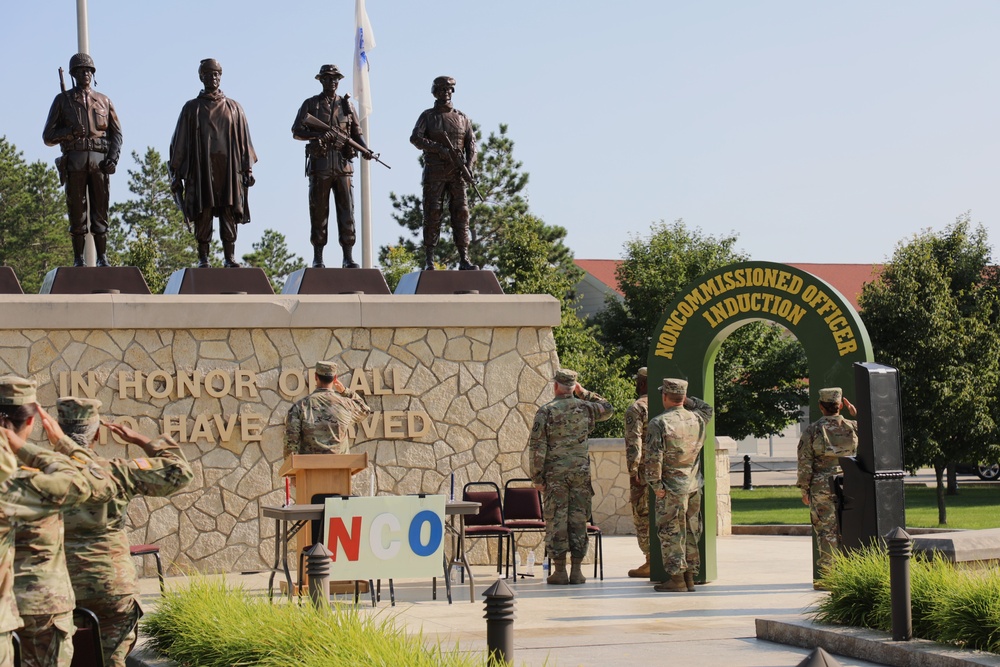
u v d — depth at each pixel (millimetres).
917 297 29656
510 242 38250
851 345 11859
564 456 12812
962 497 34625
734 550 16734
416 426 14977
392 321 14953
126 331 14117
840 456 11602
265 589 12555
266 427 14469
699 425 12164
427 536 10578
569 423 12867
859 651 8211
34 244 54875
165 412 14164
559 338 35812
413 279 15844
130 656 8531
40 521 6414
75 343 13930
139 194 58000
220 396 14344
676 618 10219
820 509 11703
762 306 12438
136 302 14078
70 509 7180
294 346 14664
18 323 13672
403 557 10492
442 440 15070
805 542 18250
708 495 12852
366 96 21453
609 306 44844
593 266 62781
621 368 37469
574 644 8922
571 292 46469
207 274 14852
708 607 10875
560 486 12805
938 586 8266
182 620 8289
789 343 39750
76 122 14406
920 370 29531
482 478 15156
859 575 8812
